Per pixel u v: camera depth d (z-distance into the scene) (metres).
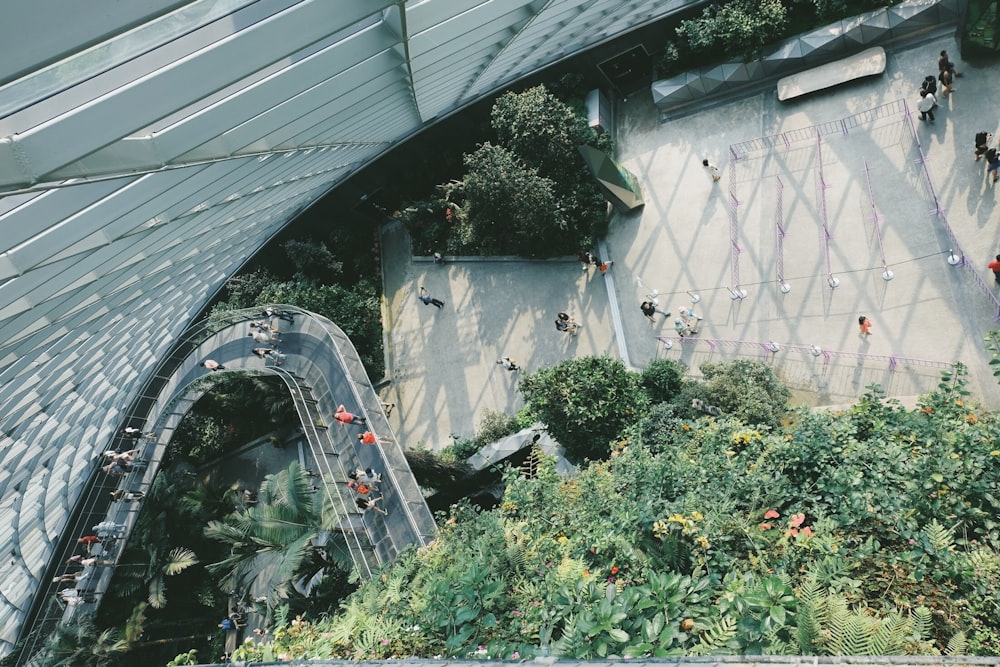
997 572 6.20
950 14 18.80
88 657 20.33
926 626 5.63
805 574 6.84
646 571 6.62
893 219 18.12
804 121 20.73
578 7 17.27
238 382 28.03
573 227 23.39
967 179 17.36
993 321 15.97
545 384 18.41
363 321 26.53
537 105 22.94
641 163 23.77
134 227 10.14
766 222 20.28
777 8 20.67
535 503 10.34
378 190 28.33
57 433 19.89
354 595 10.79
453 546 10.34
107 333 16.38
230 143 9.84
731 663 4.77
